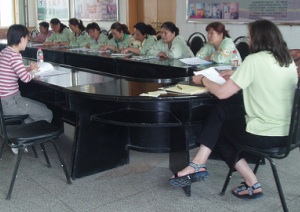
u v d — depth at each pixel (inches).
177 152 99.5
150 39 190.5
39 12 382.3
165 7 261.1
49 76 113.8
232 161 88.6
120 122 93.7
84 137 100.9
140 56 175.5
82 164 102.2
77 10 331.3
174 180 88.7
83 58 197.9
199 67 138.8
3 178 103.4
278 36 78.9
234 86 80.4
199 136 90.6
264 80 78.3
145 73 161.0
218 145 91.4
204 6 232.2
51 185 99.0
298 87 72.2
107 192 95.0
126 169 109.2
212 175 103.7
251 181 90.0
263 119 80.1
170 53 171.9
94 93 89.8
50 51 214.7
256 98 80.1
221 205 87.8
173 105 95.7
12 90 109.6
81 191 95.6
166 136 105.3
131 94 88.7
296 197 91.0
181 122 93.6
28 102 113.0
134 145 110.0
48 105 127.4
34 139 91.7
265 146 80.0
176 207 87.2
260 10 201.3
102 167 106.7
